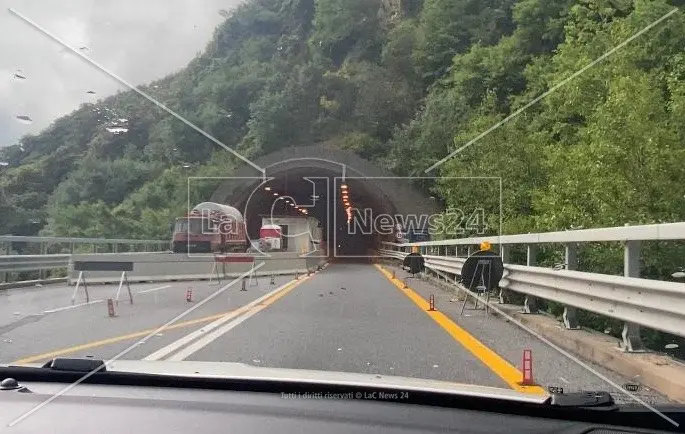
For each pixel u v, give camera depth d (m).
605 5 22.33
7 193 26.09
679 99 14.56
